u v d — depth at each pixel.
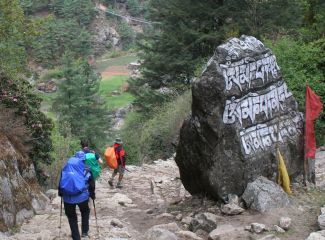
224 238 9.02
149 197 13.84
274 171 11.32
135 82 35.44
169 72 32.97
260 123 11.29
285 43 18.94
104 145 41.47
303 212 10.10
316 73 18.09
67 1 102.06
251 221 9.78
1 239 9.03
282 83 12.05
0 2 18.09
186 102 24.59
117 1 118.81
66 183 8.59
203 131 10.73
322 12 28.47
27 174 12.41
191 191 12.08
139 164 23.44
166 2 32.06
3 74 14.39
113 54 100.94
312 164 11.99
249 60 11.16
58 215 11.27
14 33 18.53
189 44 32.16
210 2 31.94
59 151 17.73
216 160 10.71
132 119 34.28
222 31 30.31
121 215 11.67
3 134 11.73
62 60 46.94
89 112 45.69
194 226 9.98
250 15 29.88
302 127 12.14
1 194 9.98
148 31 38.62
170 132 23.95
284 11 29.61
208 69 10.66
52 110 45.84
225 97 10.58
